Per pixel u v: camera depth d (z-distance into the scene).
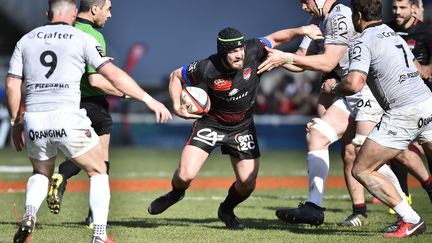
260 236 28.69
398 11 35.25
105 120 31.58
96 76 29.58
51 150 24.95
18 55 24.83
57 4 25.17
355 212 32.50
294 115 92.00
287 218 29.48
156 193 48.44
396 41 27.39
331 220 34.59
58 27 24.80
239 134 29.91
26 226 24.52
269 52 28.86
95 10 31.16
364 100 31.33
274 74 98.50
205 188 52.16
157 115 24.17
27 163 71.38
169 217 36.03
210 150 30.08
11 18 103.06
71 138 24.17
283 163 73.25
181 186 30.14
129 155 82.00
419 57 35.56
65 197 44.53
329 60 29.70
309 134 30.91
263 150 89.81
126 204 42.00
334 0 31.05
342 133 31.66
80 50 24.41
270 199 45.03
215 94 29.02
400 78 26.92
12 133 25.92
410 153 30.92
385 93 27.17
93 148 24.61
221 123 29.83
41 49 24.44
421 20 35.97
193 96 28.72
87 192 47.69
